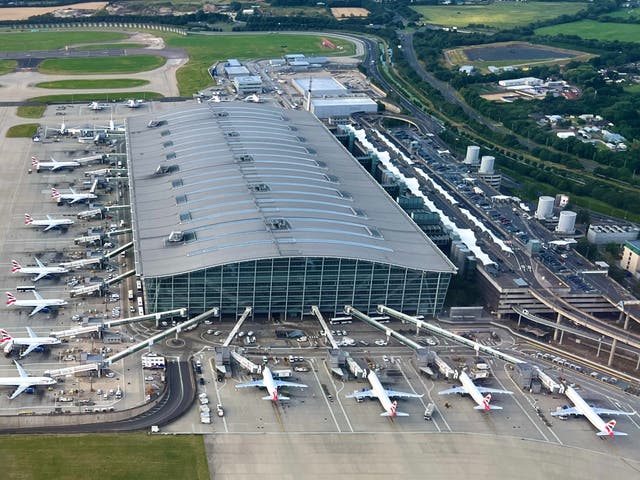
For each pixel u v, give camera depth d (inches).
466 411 7716.5
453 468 6894.7
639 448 7322.8
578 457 7140.8
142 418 7308.1
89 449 6830.7
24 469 6520.7
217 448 6953.7
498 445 7239.2
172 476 6555.1
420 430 7381.9
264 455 6899.6
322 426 7347.4
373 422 7455.7
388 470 6815.9
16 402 7406.5
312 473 6717.5
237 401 7647.6
